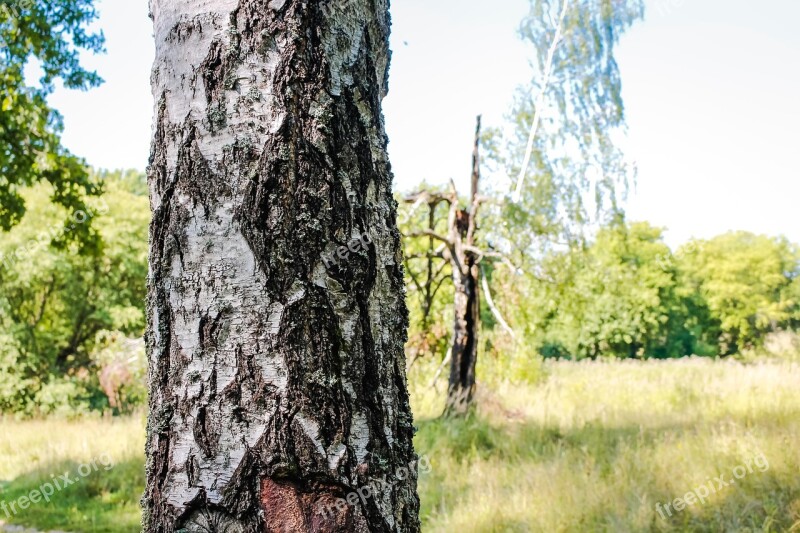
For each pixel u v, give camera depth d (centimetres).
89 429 1179
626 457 611
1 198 980
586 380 1387
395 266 153
